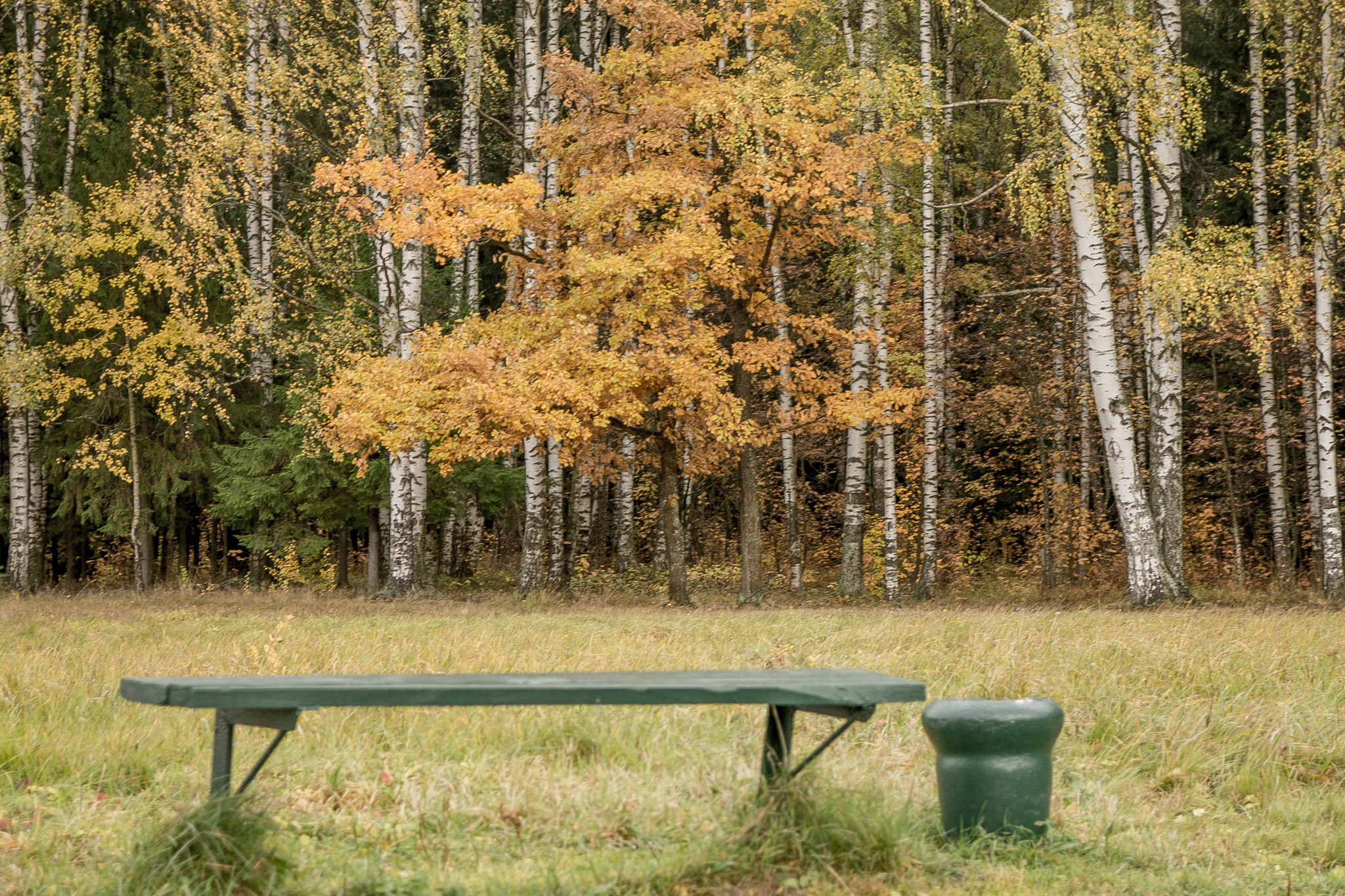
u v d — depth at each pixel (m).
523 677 4.80
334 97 24.64
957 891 4.41
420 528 24.34
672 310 19.70
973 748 5.15
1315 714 7.49
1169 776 6.49
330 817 5.32
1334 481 18.42
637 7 19.55
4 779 5.97
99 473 26.11
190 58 24.73
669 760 6.31
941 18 25.86
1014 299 26.66
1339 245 19.86
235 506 24.77
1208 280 16.33
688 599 20.86
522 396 17.81
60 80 28.05
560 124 20.75
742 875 4.42
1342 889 4.78
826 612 17.11
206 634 12.57
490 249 31.39
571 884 4.34
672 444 20.94
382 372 18.53
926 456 22.77
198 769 6.07
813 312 28.77
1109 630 11.71
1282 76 22.77
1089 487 28.70
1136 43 16.86
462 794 5.60
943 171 25.20
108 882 4.24
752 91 18.39
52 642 11.74
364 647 10.51
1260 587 23.95
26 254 22.78
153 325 26.28
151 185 22.36
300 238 24.20
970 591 25.14
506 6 31.25
